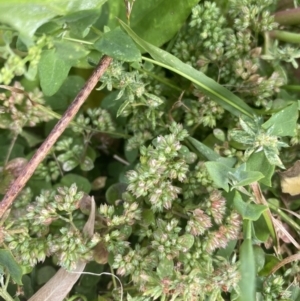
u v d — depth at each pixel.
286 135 0.07
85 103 0.09
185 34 0.08
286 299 0.07
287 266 0.07
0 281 0.07
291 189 0.07
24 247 0.07
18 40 0.06
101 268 0.07
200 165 0.07
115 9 0.08
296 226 0.07
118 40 0.06
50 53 0.07
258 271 0.07
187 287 0.06
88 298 0.07
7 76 0.06
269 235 0.07
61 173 0.08
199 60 0.08
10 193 0.06
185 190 0.07
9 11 0.06
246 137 0.07
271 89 0.07
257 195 0.07
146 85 0.08
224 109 0.08
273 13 0.08
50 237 0.07
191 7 0.08
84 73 0.09
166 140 0.07
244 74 0.07
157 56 0.07
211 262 0.06
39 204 0.07
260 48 0.08
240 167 0.06
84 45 0.07
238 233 0.07
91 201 0.07
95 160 0.09
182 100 0.08
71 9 0.06
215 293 0.06
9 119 0.08
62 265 0.06
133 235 0.08
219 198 0.07
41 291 0.07
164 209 0.07
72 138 0.08
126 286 0.07
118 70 0.07
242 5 0.07
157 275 0.06
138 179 0.07
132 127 0.08
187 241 0.06
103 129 0.08
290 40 0.08
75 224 0.07
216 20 0.08
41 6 0.06
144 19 0.08
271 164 0.07
